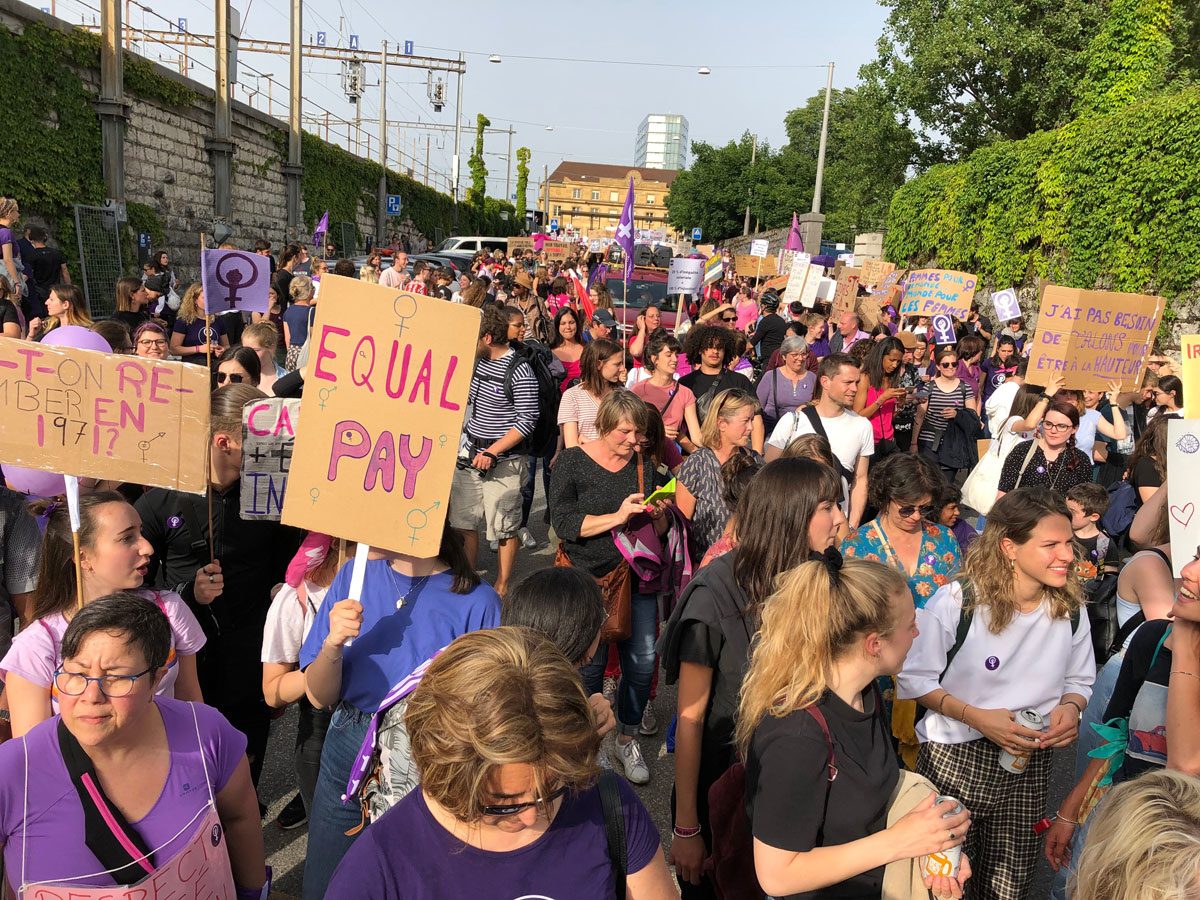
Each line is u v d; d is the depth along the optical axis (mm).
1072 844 2660
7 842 1995
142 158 16969
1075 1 22953
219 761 2244
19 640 2535
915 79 25344
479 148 70562
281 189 25312
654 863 1737
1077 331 5824
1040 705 2902
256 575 3449
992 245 18891
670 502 4242
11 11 12945
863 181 31516
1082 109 21562
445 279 14461
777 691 2176
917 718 3381
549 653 1586
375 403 2494
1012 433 5887
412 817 1623
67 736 2018
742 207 55938
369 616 2570
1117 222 14547
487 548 7348
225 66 19812
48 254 10320
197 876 2111
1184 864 1609
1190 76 20484
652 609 4266
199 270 19406
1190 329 13039
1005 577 2887
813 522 2709
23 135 13320
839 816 2123
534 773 1494
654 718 4746
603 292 13062
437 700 1509
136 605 2014
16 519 3379
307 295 8344
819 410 5242
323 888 2564
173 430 2750
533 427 5762
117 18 15070
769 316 11156
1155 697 2623
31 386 2652
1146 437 5074
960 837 2016
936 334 11148
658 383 6301
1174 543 2668
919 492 3674
